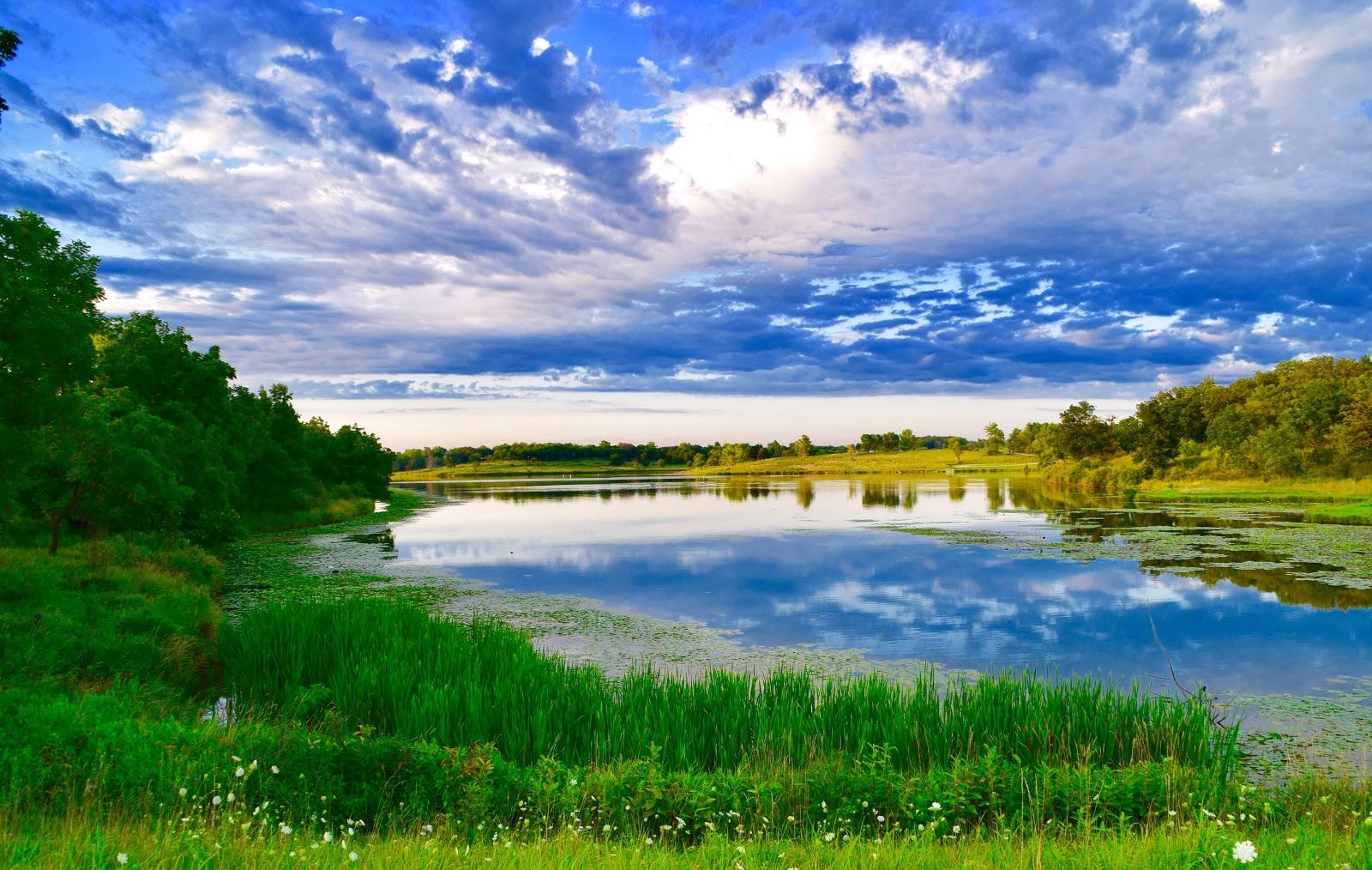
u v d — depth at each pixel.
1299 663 20.38
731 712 13.67
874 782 10.54
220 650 19.56
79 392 27.25
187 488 31.14
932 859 7.39
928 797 9.98
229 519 39.31
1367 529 49.09
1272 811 9.31
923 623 25.64
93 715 11.32
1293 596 28.80
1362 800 9.86
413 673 15.56
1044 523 58.09
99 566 25.38
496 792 10.28
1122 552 40.75
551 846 7.81
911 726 12.88
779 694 14.52
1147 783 10.19
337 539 54.06
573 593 31.81
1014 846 8.26
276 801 9.67
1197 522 56.09
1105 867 6.75
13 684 13.72
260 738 11.28
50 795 9.08
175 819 8.14
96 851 6.12
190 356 46.03
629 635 24.25
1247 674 19.53
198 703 16.83
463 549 47.28
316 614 20.38
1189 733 12.70
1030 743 12.66
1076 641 23.02
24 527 30.19
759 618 26.67
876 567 37.56
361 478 99.38
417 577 36.19
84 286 22.88
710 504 89.50
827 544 47.19
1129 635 23.61
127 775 9.62
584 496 116.31
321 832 9.09
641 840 8.79
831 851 7.66
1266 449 86.19
